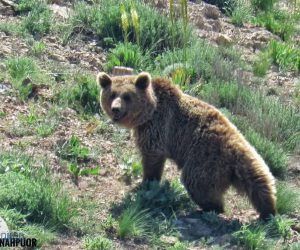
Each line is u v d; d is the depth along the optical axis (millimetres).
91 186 19797
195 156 19000
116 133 22812
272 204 18297
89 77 24797
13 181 17828
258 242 17578
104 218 18344
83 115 23344
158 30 29141
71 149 20953
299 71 30609
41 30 28031
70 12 30141
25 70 24547
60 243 16953
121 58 27062
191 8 34062
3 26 27562
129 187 20062
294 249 17469
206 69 27391
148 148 19656
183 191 19703
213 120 19172
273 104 25781
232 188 20297
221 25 33656
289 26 35250
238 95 25906
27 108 22938
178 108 19641
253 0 38281
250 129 23484
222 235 18234
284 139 24375
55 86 24328
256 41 32906
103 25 29109
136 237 17703
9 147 20578
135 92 19375
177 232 18031
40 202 17500
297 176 22625
